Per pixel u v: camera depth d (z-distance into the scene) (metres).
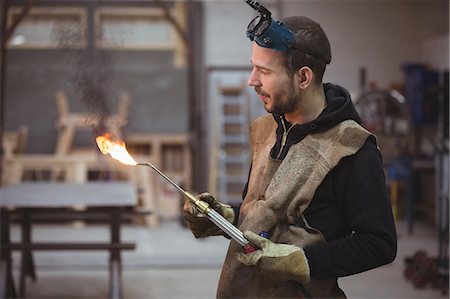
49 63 8.44
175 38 8.48
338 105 1.82
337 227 1.80
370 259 1.72
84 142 8.34
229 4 8.41
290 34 1.76
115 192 5.09
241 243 1.76
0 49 6.28
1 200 4.66
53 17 8.06
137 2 8.26
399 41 8.59
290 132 1.85
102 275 5.77
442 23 8.48
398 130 7.96
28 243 4.66
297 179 1.79
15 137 8.20
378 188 1.75
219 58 8.43
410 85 7.92
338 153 1.76
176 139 8.27
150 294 5.14
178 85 8.61
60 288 5.37
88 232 7.37
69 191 5.14
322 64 1.80
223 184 8.00
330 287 1.85
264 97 1.81
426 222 7.91
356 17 8.55
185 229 7.55
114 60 7.87
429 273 5.33
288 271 1.70
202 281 5.52
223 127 8.14
